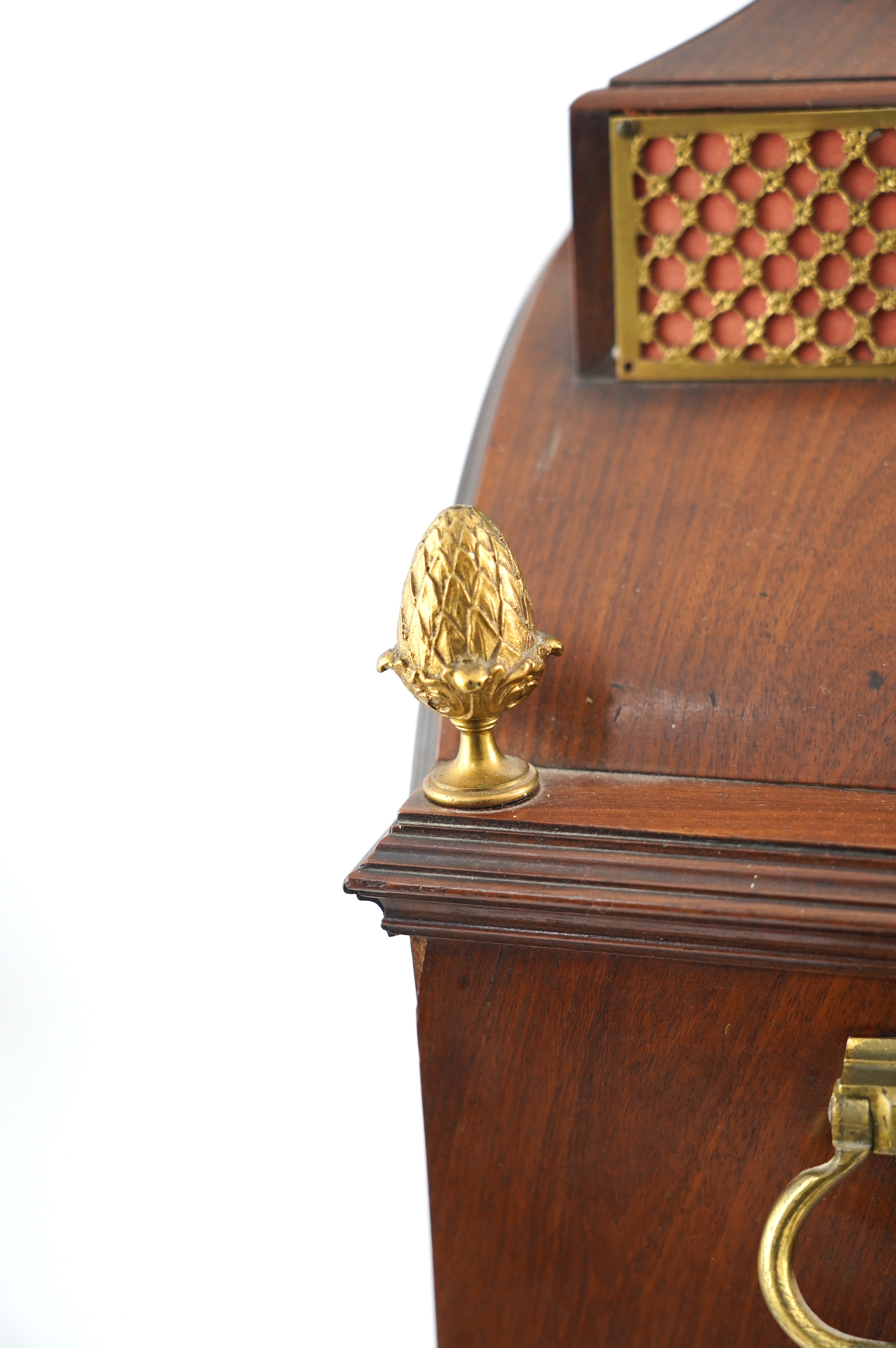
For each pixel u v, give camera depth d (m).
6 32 0.91
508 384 0.61
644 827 0.53
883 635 0.55
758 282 0.58
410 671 0.54
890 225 0.57
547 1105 0.56
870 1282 0.55
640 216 0.58
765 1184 0.55
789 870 0.52
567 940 0.54
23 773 1.05
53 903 1.08
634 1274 0.57
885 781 0.54
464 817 0.55
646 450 0.59
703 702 0.56
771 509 0.57
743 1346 0.57
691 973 0.54
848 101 0.56
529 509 0.59
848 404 0.58
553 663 0.57
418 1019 0.56
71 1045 1.11
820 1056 0.54
